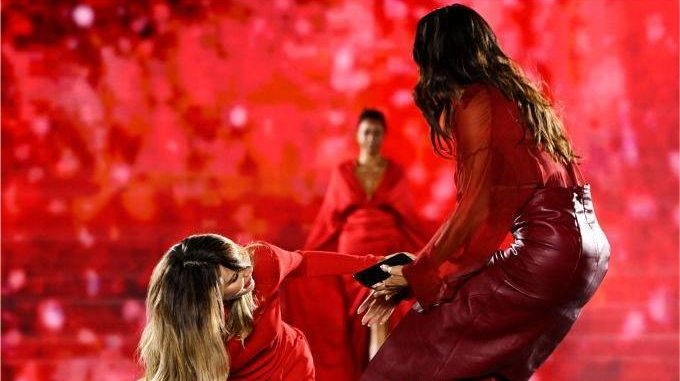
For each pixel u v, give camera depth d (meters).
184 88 14.05
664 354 7.46
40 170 13.84
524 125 3.40
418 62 3.64
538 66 13.05
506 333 3.44
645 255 10.83
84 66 14.11
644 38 13.02
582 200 3.45
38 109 14.03
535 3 13.06
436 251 3.47
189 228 13.31
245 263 3.72
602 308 8.92
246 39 13.95
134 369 7.27
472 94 3.47
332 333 5.66
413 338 3.56
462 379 3.52
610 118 12.98
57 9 14.05
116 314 9.36
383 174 6.54
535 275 3.35
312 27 13.83
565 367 7.09
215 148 13.95
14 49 14.05
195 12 14.02
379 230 6.47
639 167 12.75
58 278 10.81
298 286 5.70
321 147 13.88
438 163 12.91
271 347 3.96
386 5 13.64
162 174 13.88
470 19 3.56
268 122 13.94
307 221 13.57
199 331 3.60
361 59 13.77
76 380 7.17
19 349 8.12
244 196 13.72
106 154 13.95
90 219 13.54
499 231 3.41
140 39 14.06
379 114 6.61
